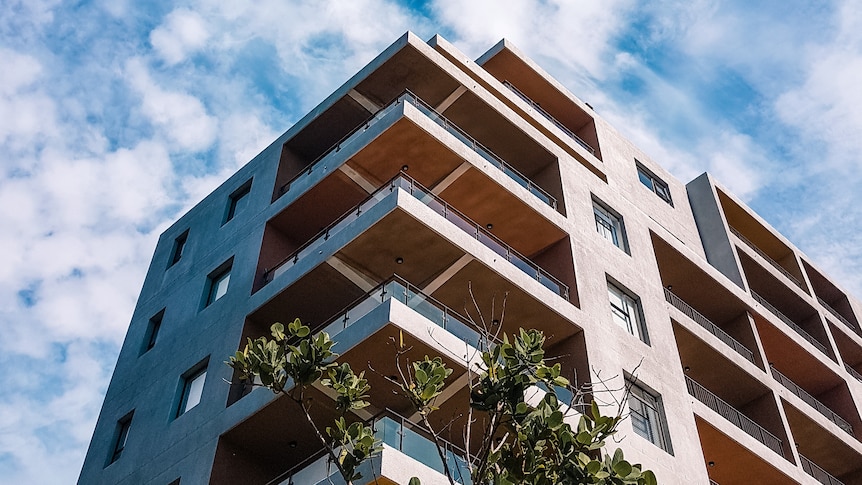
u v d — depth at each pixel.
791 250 44.00
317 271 25.70
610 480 13.90
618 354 26.64
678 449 25.77
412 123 27.06
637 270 30.69
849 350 42.81
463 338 24.41
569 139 34.22
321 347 15.62
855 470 35.09
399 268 25.86
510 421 15.13
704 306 34.62
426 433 23.42
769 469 28.78
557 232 28.86
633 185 36.41
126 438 27.95
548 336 26.41
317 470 21.34
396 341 22.47
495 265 25.45
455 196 28.42
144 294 33.25
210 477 23.50
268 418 23.73
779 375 36.03
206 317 28.83
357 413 23.64
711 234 38.78
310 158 33.31
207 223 33.28
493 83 33.00
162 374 28.64
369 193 28.55
